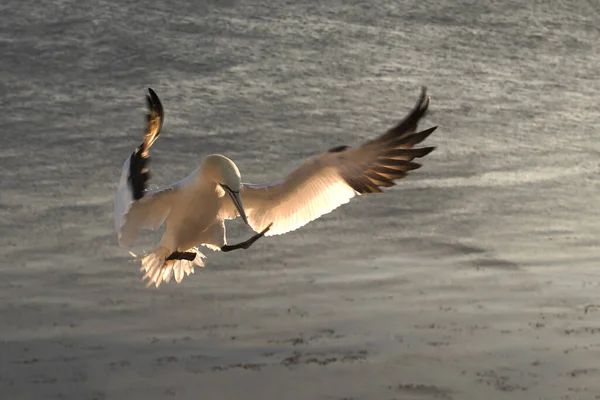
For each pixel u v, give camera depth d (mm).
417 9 32188
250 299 14125
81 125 22688
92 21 28234
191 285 14617
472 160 21484
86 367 11820
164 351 12320
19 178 19625
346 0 32250
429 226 17469
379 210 18125
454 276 15109
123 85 25250
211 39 28203
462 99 25828
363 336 12812
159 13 29328
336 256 15984
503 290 14523
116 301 13977
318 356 12156
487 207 18516
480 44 30234
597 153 22500
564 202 18984
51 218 17547
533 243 16766
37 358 12055
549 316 13508
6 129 22172
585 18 32875
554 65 29234
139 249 16219
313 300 14102
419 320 13336
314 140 22547
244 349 12383
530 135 23578
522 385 11430
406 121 7977
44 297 14055
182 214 8555
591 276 15172
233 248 8727
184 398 11055
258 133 22719
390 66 27828
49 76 25328
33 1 29109
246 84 25688
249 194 8492
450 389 11312
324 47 28594
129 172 7531
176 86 25328
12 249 15984
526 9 33094
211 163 8375
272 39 28672
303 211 8586
